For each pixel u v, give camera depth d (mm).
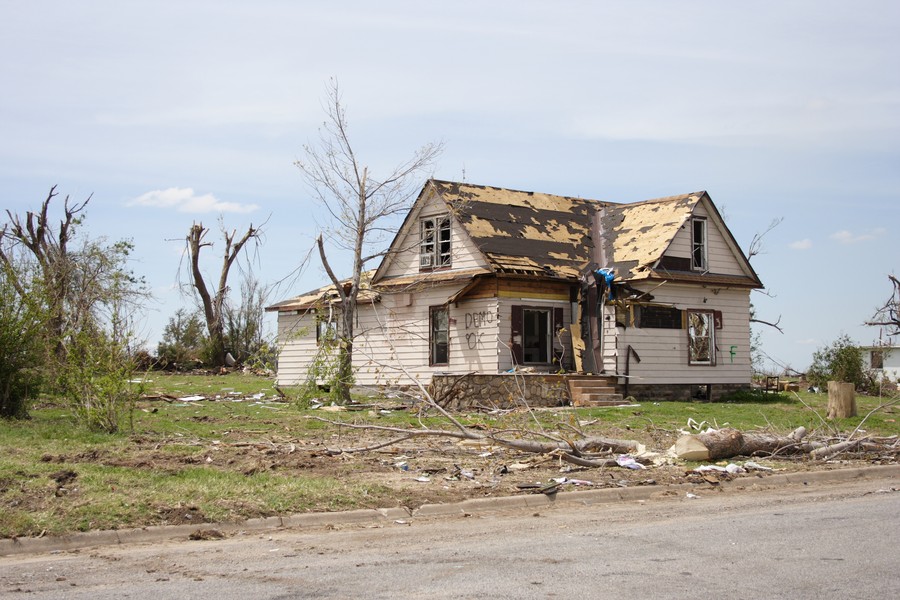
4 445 14086
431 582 7586
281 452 14984
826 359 34812
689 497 13062
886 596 7180
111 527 9750
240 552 9031
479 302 28125
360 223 26344
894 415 25500
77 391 17156
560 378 26172
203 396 28531
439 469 14047
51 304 18938
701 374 29266
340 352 25703
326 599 7008
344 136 26281
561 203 32531
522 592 7238
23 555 8953
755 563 8367
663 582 7602
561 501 12523
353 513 11031
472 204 29672
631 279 27516
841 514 11359
